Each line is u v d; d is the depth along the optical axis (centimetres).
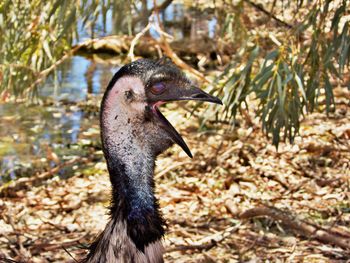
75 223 666
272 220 647
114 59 1191
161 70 374
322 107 940
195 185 745
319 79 663
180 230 635
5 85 777
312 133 860
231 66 701
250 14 1041
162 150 384
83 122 950
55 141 884
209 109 854
